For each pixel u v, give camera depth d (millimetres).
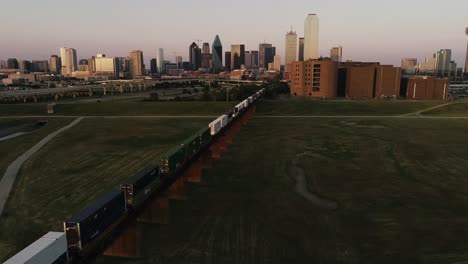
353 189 44938
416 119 108500
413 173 51938
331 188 45312
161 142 73125
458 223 34938
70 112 120438
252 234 32625
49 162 57312
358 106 135500
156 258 28438
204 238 31719
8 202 40312
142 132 84688
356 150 66375
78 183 46875
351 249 30047
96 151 64812
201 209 38219
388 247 30312
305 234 32688
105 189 44500
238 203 40031
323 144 71812
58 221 35406
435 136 80500
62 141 74250
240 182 47469
